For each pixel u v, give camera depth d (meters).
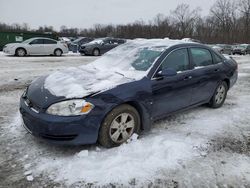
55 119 3.36
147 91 4.01
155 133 4.36
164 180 3.13
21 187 2.96
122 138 3.89
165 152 3.72
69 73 4.45
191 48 5.05
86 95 3.50
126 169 3.28
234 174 3.31
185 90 4.73
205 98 5.45
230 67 5.98
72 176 3.14
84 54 21.44
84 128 3.46
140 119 4.11
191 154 3.72
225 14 61.66
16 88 7.60
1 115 5.10
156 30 63.00
